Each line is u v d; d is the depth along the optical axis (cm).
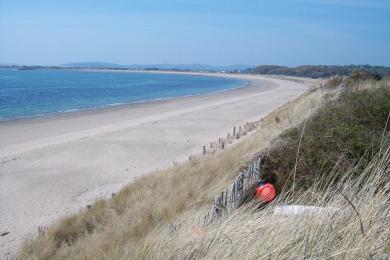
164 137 2322
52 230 911
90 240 777
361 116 807
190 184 1016
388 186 320
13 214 1141
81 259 665
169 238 379
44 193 1335
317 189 444
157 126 2770
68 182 1459
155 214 823
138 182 1252
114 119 3309
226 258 296
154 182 1200
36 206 1210
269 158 706
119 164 1709
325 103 1059
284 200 428
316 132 697
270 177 678
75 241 839
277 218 333
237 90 8588
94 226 933
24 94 6256
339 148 617
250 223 336
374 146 589
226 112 3703
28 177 1527
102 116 3556
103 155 1877
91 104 4978
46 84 9406
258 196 543
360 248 254
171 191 1005
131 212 916
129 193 1162
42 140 2311
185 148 1998
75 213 1049
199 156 1524
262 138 1242
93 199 1261
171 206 846
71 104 4950
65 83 10194
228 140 1973
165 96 6681
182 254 336
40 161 1791
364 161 540
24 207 1202
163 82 12988
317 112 889
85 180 1484
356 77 2230
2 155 1919
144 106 4603
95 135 2434
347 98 979
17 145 2169
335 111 845
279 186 642
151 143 2139
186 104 4828
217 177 959
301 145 665
